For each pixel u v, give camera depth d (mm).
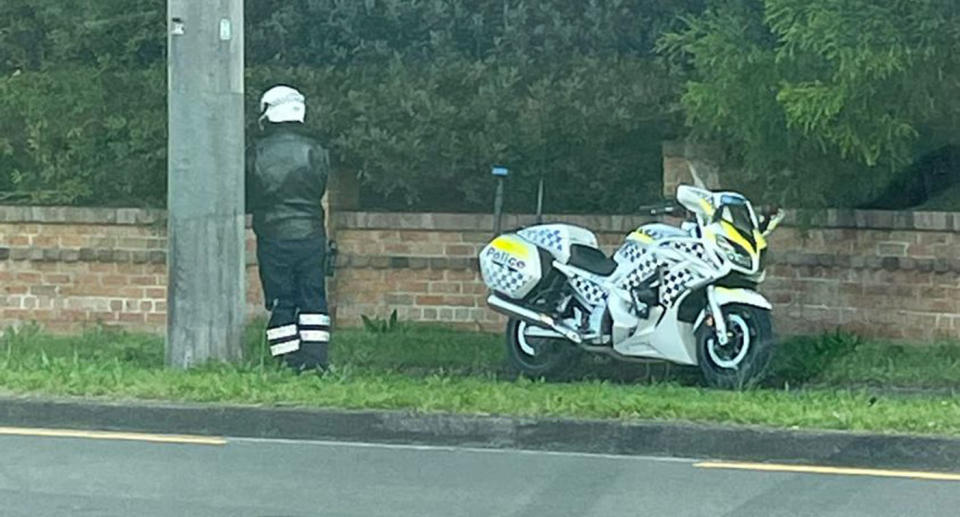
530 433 9719
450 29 14141
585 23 13891
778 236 13289
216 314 11422
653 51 13820
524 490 8531
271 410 10023
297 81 14102
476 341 13273
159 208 14266
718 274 11148
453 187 14438
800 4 11453
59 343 13234
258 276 13797
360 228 14008
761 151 12555
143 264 14094
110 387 10516
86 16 14453
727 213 11266
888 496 8422
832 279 13188
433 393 10312
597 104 13648
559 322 11664
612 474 8953
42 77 14461
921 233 12836
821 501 8297
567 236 11891
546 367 11930
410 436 9859
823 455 9281
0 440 9844
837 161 12695
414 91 13805
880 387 11492
